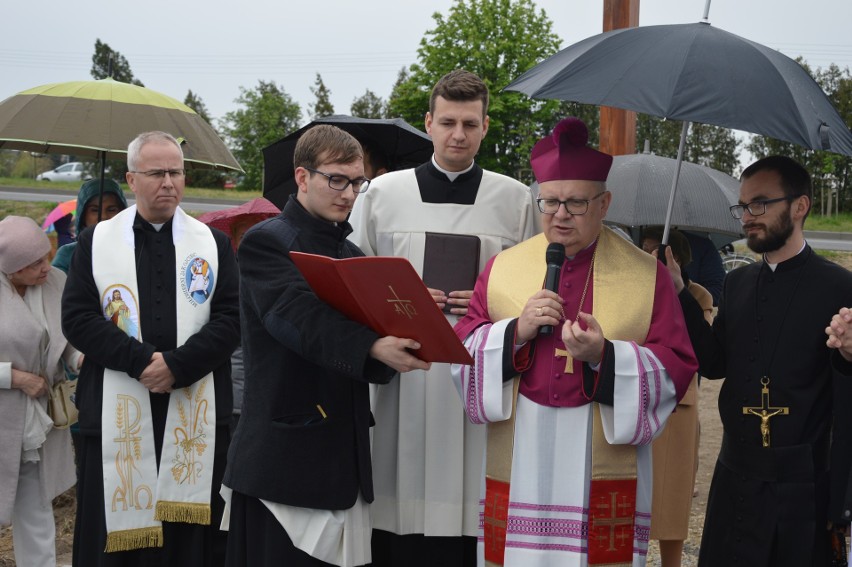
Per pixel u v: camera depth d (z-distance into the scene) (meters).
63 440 4.59
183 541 3.97
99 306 3.98
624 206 5.50
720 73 2.88
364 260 2.62
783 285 3.21
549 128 30.27
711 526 3.31
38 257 4.37
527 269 3.22
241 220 5.74
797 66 3.13
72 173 37.69
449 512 3.64
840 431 3.00
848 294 3.11
